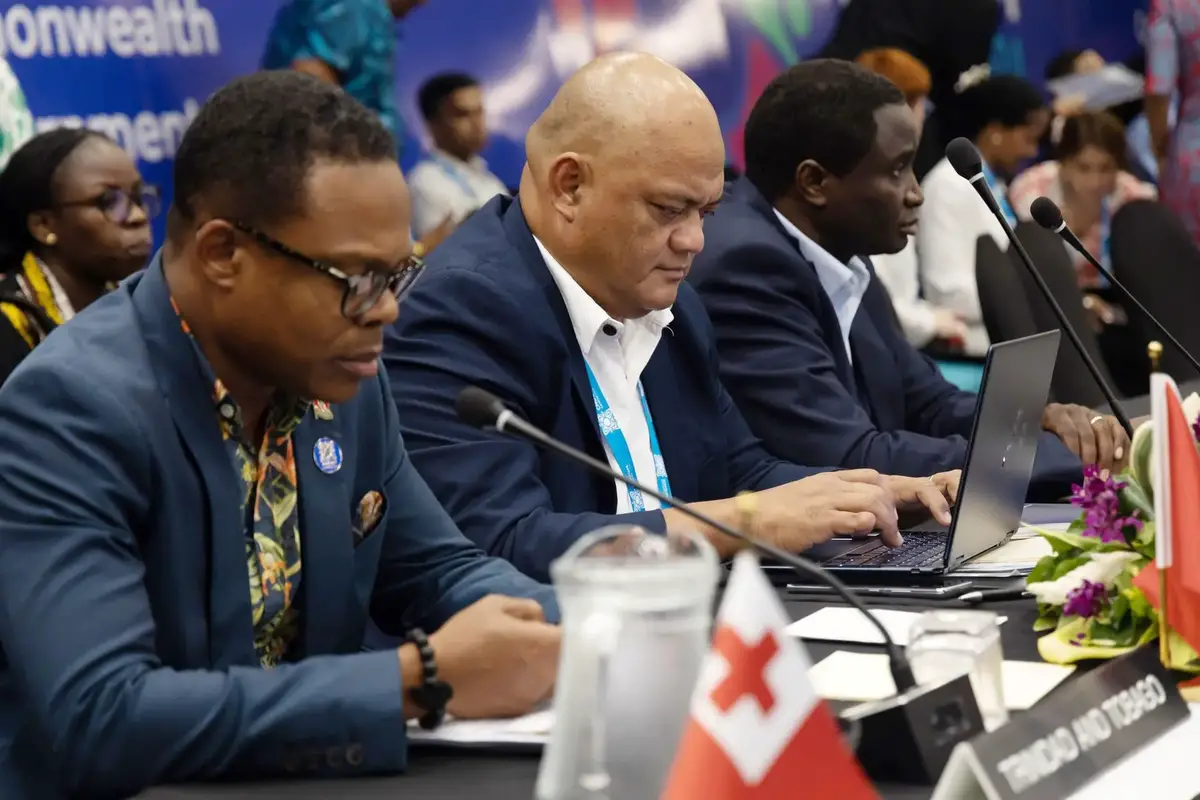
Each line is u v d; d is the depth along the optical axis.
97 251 4.52
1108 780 1.55
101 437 1.91
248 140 1.89
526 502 2.73
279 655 2.17
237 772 1.76
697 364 3.18
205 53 4.78
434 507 2.39
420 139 5.25
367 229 1.90
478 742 1.80
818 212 3.87
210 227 1.90
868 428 3.62
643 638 1.33
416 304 2.87
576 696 1.34
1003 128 6.70
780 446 3.64
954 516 2.52
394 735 1.75
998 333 4.81
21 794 2.00
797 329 3.70
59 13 4.54
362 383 2.29
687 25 5.98
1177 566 1.80
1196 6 7.80
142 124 4.70
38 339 4.25
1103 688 1.65
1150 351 1.96
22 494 1.88
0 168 4.50
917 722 1.59
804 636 2.15
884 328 4.20
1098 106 7.98
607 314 2.99
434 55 5.27
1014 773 1.45
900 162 3.80
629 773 1.32
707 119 2.90
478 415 1.92
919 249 6.23
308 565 2.13
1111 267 6.02
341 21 4.98
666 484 3.07
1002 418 2.63
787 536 2.61
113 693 1.77
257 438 2.12
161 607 1.97
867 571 2.58
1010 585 2.47
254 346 1.97
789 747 1.27
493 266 2.93
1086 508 2.08
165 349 2.00
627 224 2.88
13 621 1.84
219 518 2.00
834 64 3.86
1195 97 7.93
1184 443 1.84
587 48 5.69
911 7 6.57
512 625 1.87
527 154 3.04
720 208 3.89
